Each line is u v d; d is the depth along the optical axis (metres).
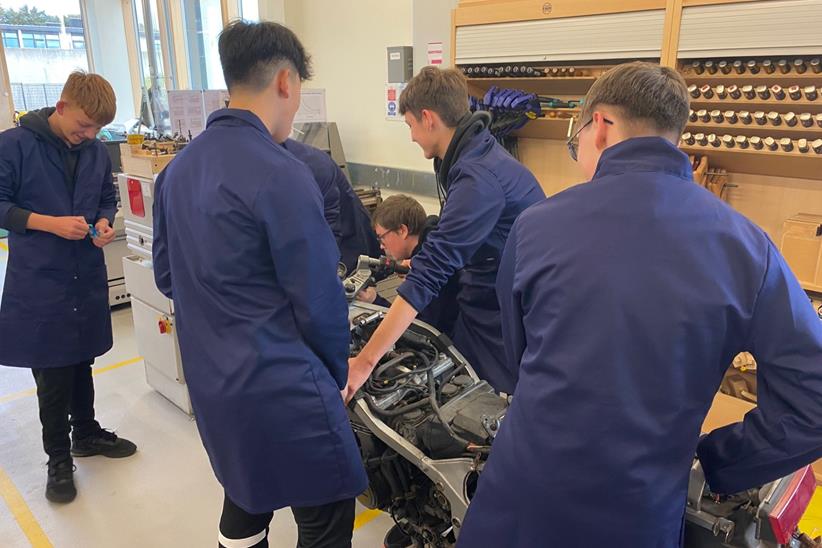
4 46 5.88
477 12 2.78
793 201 2.39
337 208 2.61
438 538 1.57
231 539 1.44
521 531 1.00
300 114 3.91
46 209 2.07
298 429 1.24
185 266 1.24
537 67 2.83
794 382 0.89
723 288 0.89
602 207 0.96
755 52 2.02
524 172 1.69
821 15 1.87
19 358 2.09
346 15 4.22
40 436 2.60
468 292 1.84
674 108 0.99
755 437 0.98
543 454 0.96
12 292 2.07
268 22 1.24
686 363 0.90
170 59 6.19
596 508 0.93
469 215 1.53
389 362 1.70
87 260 2.16
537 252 1.02
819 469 2.27
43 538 2.00
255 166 1.15
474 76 2.94
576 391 0.93
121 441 2.46
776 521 1.06
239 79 1.21
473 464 1.38
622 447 0.91
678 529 0.98
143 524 2.07
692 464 1.00
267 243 1.18
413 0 3.30
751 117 2.20
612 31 2.35
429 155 1.79
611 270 0.92
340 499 1.34
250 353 1.19
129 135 2.70
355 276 1.93
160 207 1.40
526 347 1.08
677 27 2.17
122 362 3.32
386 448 1.61
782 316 0.89
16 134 2.00
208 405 1.25
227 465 1.29
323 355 1.29
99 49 6.94
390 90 3.89
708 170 2.48
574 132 1.24
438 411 1.50
